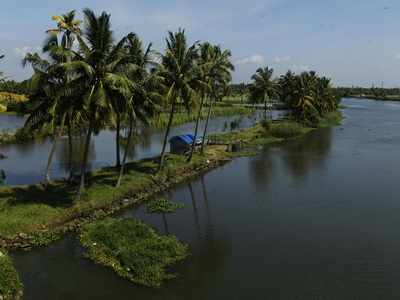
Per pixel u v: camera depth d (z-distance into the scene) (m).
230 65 55.88
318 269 25.00
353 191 41.84
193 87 45.72
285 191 42.44
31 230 29.08
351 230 31.30
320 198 39.72
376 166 53.09
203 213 35.88
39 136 37.72
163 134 87.31
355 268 25.08
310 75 114.06
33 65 34.69
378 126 102.12
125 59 32.62
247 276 24.11
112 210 35.34
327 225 32.47
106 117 32.97
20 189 36.00
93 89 31.08
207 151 61.25
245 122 112.31
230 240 29.67
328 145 71.81
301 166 54.22
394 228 31.53
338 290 22.52
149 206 36.94
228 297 21.78
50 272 24.33
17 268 24.80
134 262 24.95
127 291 22.36
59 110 32.44
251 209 36.81
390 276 24.03
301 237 30.08
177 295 21.98
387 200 38.59
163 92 43.41
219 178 48.44
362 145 70.94
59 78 34.78
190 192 42.62
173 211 36.25
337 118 119.62
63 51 31.06
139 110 38.44
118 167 46.09
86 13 30.50
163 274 24.17
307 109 99.25
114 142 76.81
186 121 108.12
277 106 160.88
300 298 21.70
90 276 23.91
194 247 28.41
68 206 33.28
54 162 57.66
